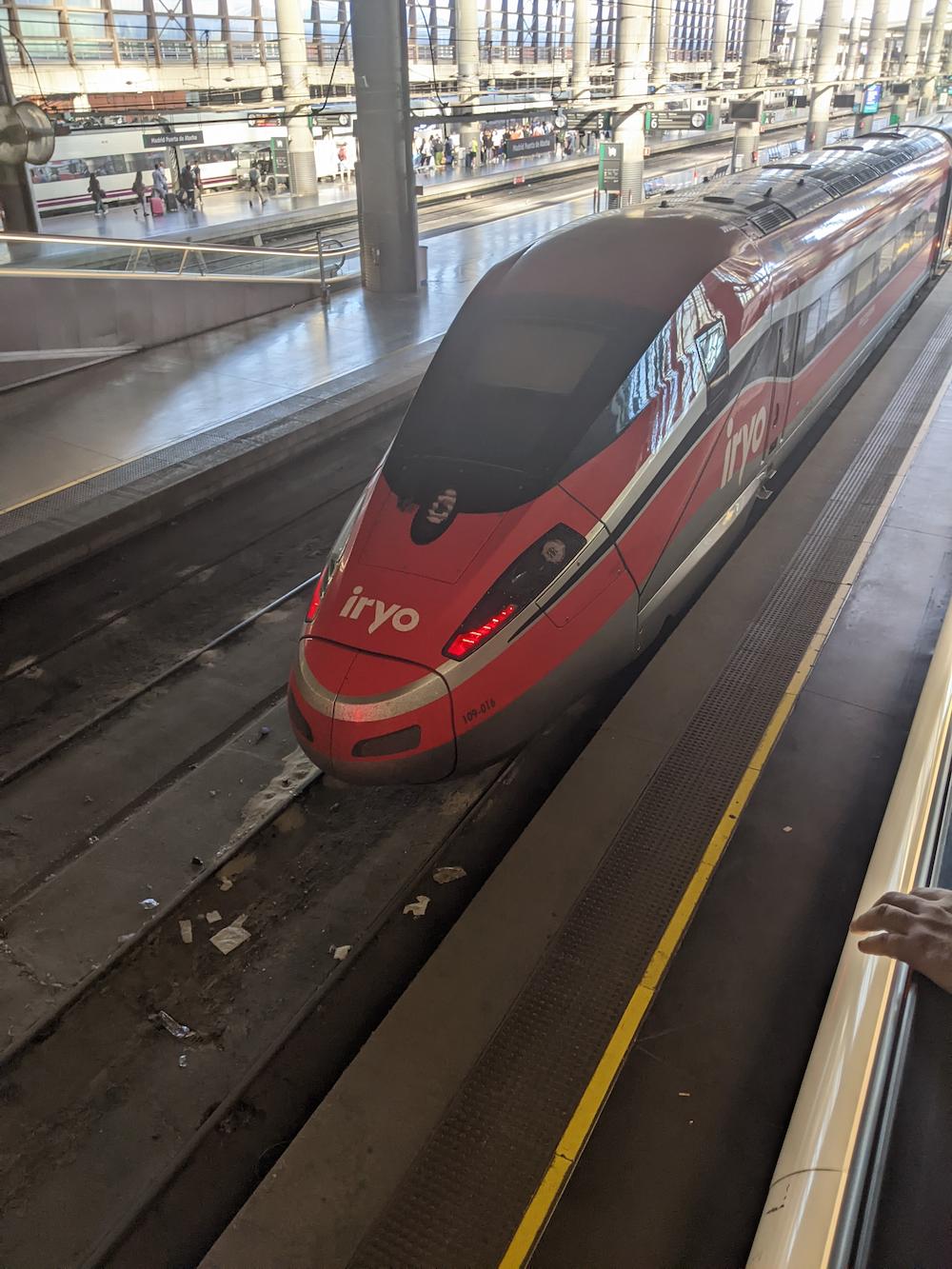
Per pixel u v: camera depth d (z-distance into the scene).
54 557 8.41
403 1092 3.88
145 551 8.83
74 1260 3.65
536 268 6.44
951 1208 1.66
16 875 5.33
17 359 12.07
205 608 7.89
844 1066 2.03
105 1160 3.98
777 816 5.04
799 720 5.70
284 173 35.16
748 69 34.84
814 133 42.62
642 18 25.41
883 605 6.76
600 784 5.27
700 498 6.24
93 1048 4.43
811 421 9.45
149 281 13.67
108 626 7.66
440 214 29.48
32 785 6.00
